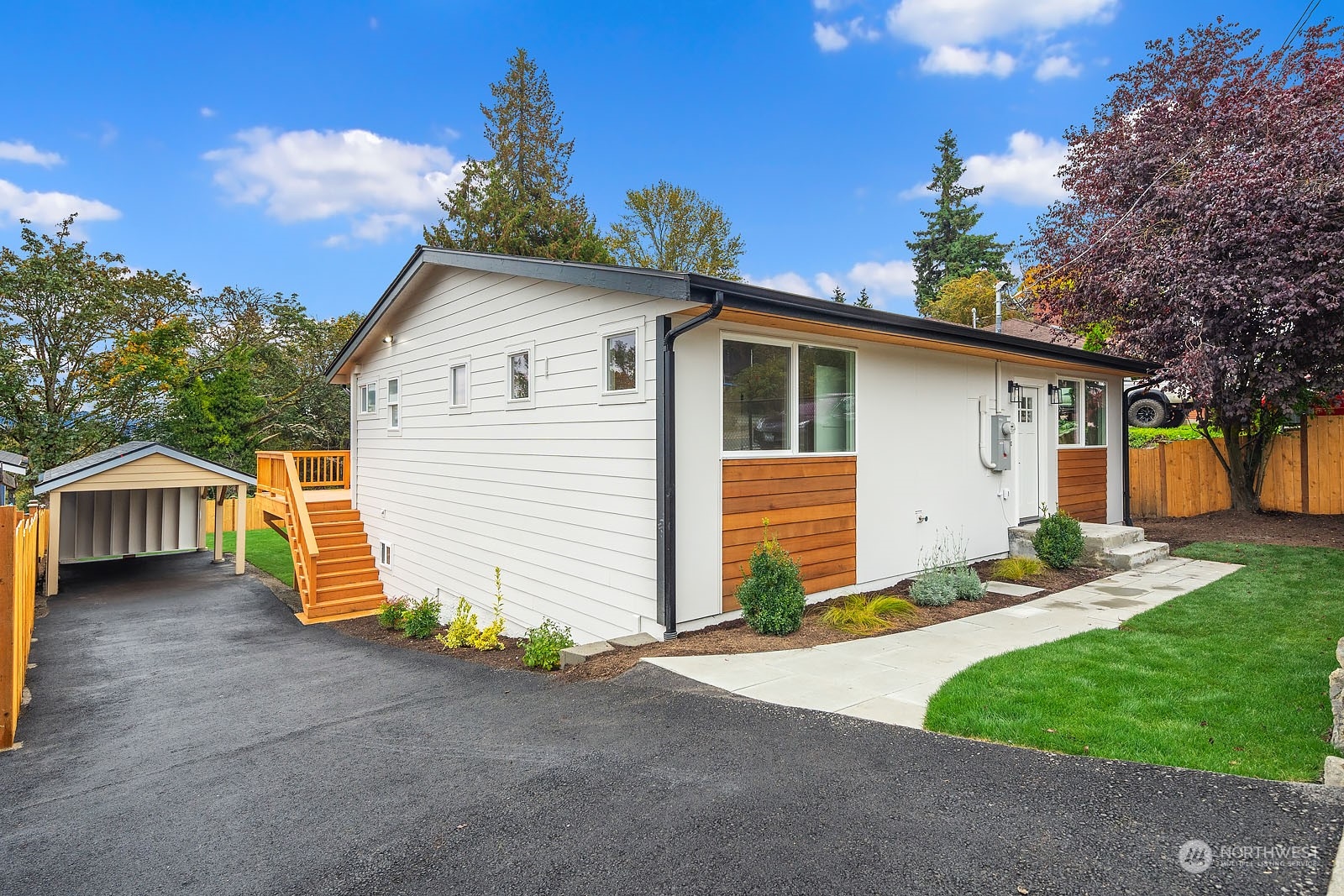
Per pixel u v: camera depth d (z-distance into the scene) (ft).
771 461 22.26
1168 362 33.32
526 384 27.76
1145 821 9.06
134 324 72.33
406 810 10.71
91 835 10.68
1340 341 29.78
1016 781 10.30
